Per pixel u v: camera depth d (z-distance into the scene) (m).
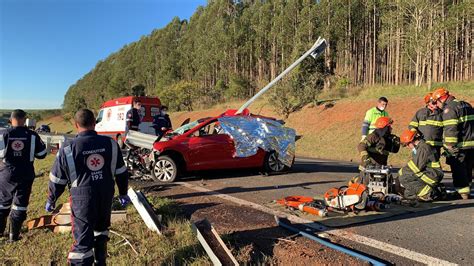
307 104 24.72
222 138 9.03
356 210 5.60
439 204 6.14
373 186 6.07
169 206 6.08
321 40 10.62
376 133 6.55
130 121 10.23
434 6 23.56
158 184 8.30
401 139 6.36
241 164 9.14
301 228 4.95
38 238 5.29
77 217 3.64
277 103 25.41
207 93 44.12
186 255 4.23
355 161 13.91
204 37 55.00
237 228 5.00
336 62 36.69
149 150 9.04
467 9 24.47
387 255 4.04
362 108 20.70
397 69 29.42
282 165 9.67
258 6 48.00
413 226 4.99
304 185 7.92
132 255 4.36
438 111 6.71
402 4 24.70
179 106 45.47
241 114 10.23
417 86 22.91
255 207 6.06
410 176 6.24
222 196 6.95
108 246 4.64
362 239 4.51
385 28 30.30
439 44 23.72
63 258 4.52
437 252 4.11
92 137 3.72
